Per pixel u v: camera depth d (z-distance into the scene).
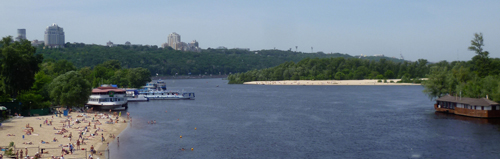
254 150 91.75
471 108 138.12
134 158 83.69
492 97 136.50
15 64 136.75
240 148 93.75
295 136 107.56
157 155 86.62
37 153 78.38
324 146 95.50
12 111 132.88
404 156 85.81
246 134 110.50
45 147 87.56
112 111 168.38
